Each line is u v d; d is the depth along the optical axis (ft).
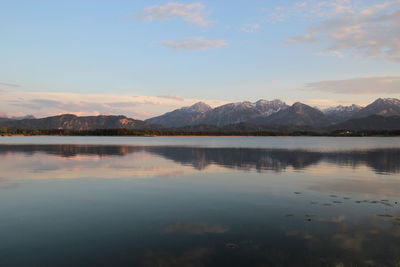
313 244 45.65
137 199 73.92
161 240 47.47
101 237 48.88
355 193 80.48
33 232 51.26
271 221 56.44
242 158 179.73
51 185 92.22
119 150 249.55
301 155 201.05
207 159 172.86
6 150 242.17
